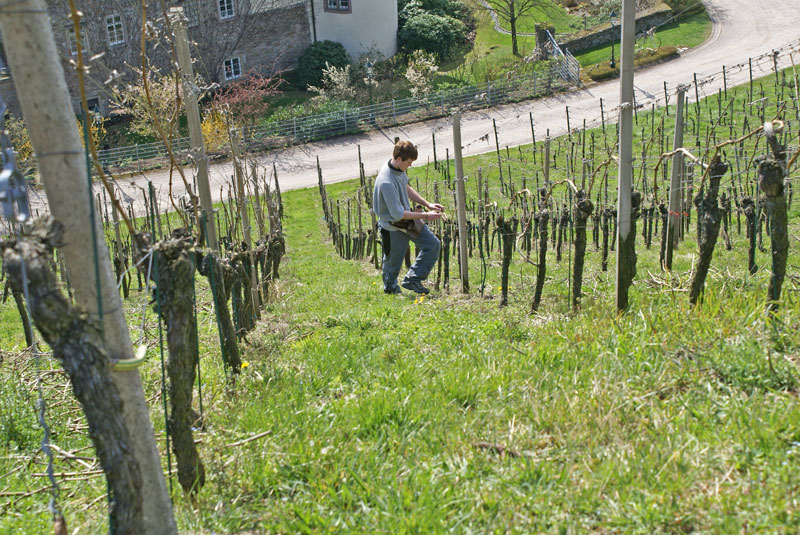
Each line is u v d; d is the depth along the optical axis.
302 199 30.77
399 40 46.88
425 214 9.83
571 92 39.88
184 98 7.79
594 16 49.34
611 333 6.33
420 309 9.04
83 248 3.42
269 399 5.77
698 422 4.72
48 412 6.93
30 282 3.12
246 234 10.38
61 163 3.31
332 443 4.91
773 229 6.10
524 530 3.87
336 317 8.88
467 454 4.67
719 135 29.06
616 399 5.07
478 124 37.78
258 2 42.12
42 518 4.71
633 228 7.31
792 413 4.47
